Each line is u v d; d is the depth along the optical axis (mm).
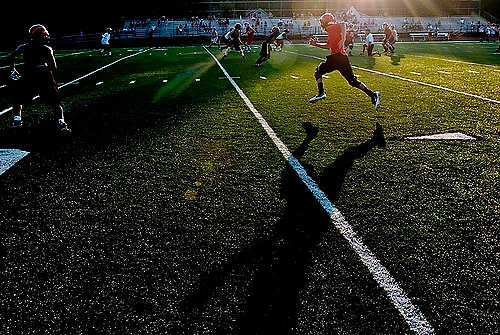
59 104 5074
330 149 4270
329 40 5914
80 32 37562
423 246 2402
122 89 9211
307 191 3223
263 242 2494
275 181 3449
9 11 36188
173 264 2295
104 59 19016
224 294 2029
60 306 1982
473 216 2764
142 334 1789
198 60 17516
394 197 3076
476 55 18391
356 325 1802
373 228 2621
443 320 1827
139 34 40906
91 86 9836
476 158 3908
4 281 2180
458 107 6312
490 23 45469
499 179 3395
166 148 4480
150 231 2670
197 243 2506
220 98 7570
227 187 3355
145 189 3363
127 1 44094
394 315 1860
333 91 8070
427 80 9633
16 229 2742
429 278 2113
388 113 5941
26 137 5082
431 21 47062
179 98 7750
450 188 3229
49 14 38312
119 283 2141
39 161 4145
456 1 50844
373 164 3793
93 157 4234
